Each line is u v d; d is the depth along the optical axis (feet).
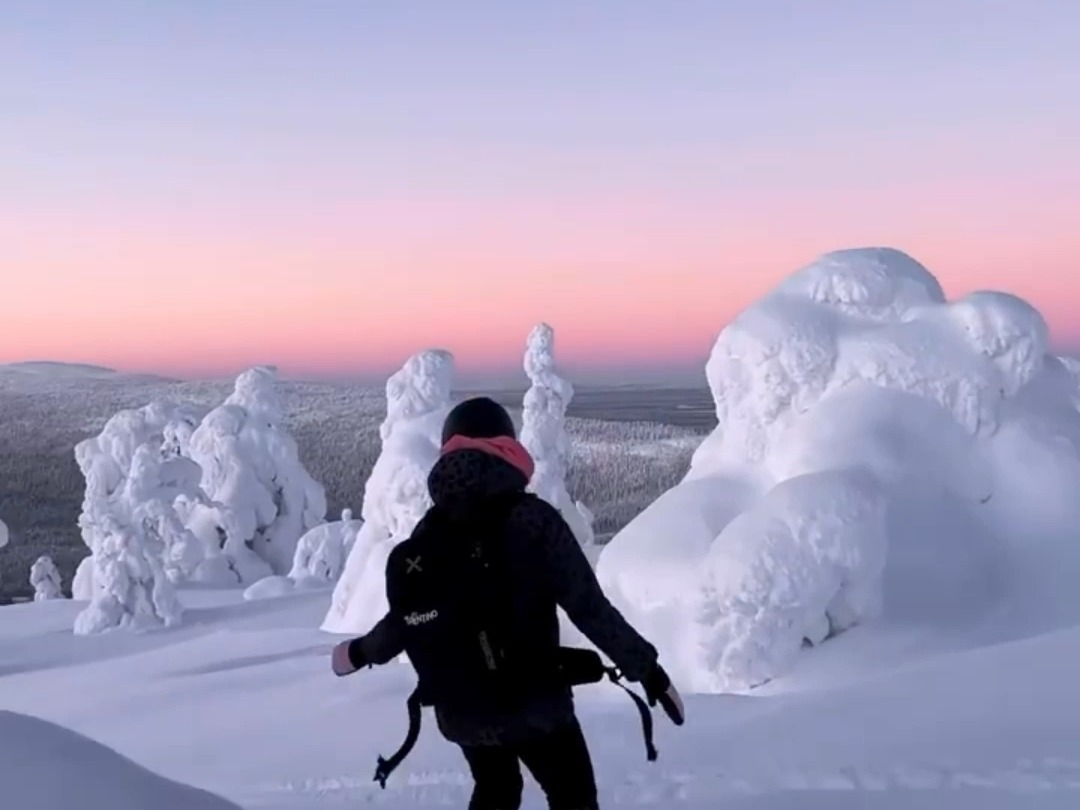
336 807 23.76
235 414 140.87
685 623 41.01
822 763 22.48
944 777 20.16
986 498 44.04
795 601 38.17
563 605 10.23
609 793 21.74
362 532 79.66
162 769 38.32
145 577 97.71
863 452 44.06
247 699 51.67
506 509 10.32
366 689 48.80
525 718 10.20
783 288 50.31
